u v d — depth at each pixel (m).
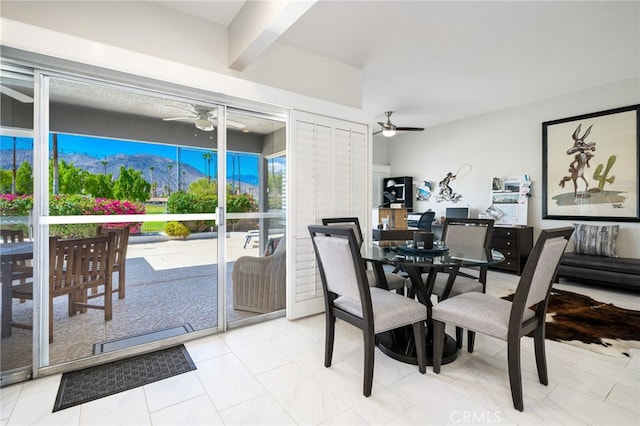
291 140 2.81
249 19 2.20
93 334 2.18
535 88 4.26
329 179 3.07
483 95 4.53
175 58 2.31
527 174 4.93
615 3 2.39
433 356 1.96
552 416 1.55
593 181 4.23
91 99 2.15
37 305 1.91
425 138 6.52
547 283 1.73
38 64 1.86
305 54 3.03
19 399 1.69
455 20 2.58
